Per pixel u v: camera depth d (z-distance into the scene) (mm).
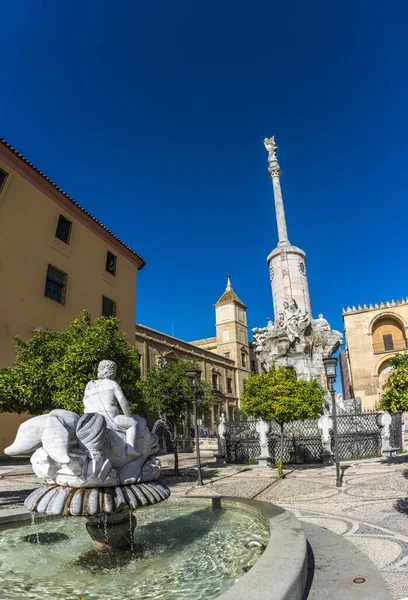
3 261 17453
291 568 2986
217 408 42750
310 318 20906
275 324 23000
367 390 43219
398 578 3770
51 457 3924
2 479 12000
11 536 5098
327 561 3863
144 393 11906
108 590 3414
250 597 2525
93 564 4062
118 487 4156
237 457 17031
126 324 25781
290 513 4785
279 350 20359
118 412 4684
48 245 20078
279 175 27797
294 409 12594
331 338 20594
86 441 3988
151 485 4434
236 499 5918
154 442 4684
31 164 19062
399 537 5141
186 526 5121
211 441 27641
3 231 17641
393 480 10133
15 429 16906
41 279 19391
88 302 22484
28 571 3930
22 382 9031
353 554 4027
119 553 4289
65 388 9320
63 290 20812
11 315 17500
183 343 39156
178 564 3900
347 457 15953
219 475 13133
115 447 4285
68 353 9820
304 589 3223
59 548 4621
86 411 4621
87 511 3859
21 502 8148
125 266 26578
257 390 13336
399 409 8562
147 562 4031
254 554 3906
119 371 10594
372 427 16750
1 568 4023
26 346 11758
